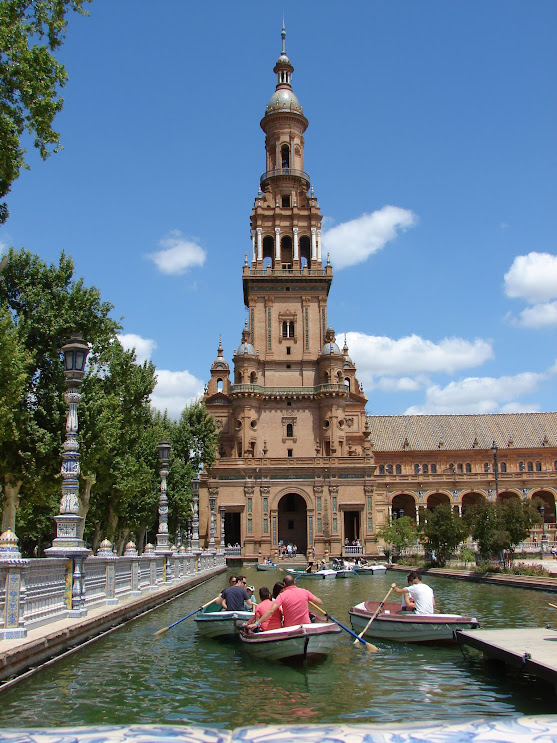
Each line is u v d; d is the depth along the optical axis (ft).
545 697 43.88
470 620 62.13
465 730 19.99
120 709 41.27
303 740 19.24
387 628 65.46
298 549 279.28
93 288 110.73
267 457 269.03
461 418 381.19
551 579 125.49
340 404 279.69
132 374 133.28
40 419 103.76
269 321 290.76
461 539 180.96
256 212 301.02
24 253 109.40
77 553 63.41
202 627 67.72
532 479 323.16
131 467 130.31
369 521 260.83
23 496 106.01
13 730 20.39
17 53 60.64
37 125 63.87
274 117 315.37
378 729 20.30
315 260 297.53
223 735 19.83
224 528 285.84
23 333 101.09
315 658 55.83
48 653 52.90
